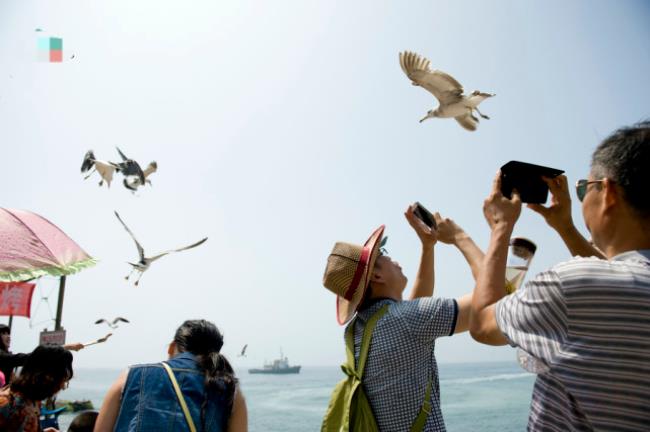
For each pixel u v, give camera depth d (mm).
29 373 3852
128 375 2867
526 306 1606
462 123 5922
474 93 5629
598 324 1449
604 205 1644
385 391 2482
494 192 2064
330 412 2627
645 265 1480
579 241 2227
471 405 39875
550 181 2186
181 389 2818
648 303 1400
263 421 36156
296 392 64500
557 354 1508
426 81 5762
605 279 1462
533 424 1721
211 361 2979
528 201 2195
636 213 1569
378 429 2482
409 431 2422
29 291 9352
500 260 1885
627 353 1406
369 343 2594
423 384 2490
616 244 1614
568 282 1506
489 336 1752
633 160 1582
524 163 2162
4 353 5582
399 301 2801
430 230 2973
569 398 1545
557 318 1530
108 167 6594
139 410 2717
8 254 5148
